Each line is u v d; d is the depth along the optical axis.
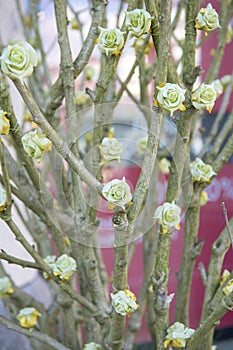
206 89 0.82
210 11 0.83
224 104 1.25
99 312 0.96
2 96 0.81
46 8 1.65
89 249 0.94
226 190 2.20
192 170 0.95
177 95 0.74
